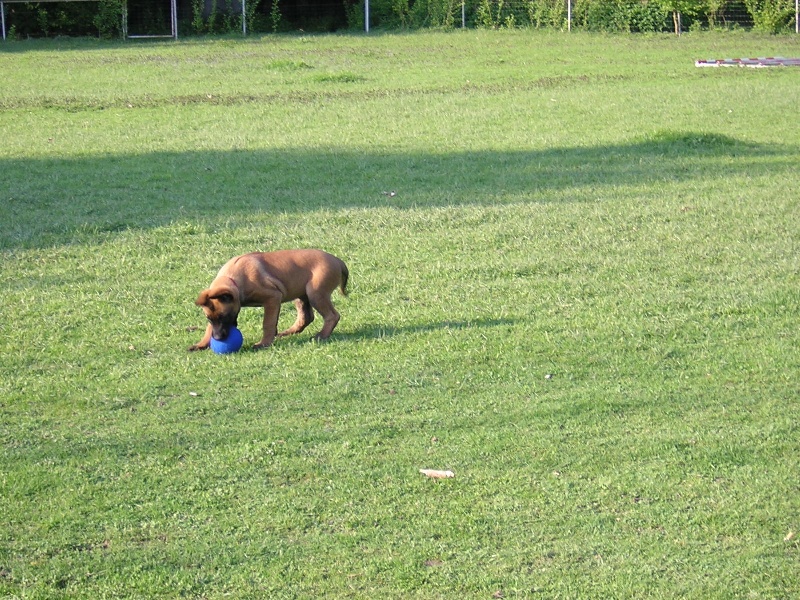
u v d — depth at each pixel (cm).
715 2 3803
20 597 518
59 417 714
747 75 2598
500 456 663
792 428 706
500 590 532
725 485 633
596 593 529
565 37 3609
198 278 1020
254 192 1380
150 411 724
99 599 520
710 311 935
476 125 1917
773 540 575
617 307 946
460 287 1001
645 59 2986
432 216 1256
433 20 3916
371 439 683
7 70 2741
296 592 529
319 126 1905
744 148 1686
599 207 1307
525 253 1112
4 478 625
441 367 804
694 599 525
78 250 1105
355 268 1055
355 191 1393
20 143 1728
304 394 752
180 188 1399
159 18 3897
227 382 771
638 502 613
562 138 1788
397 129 1873
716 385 779
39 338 859
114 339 862
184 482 627
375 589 532
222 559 553
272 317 845
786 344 859
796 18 3756
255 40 3584
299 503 607
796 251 1118
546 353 836
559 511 602
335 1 4072
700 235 1178
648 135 1772
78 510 595
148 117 2006
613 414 728
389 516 595
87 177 1460
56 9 3772
